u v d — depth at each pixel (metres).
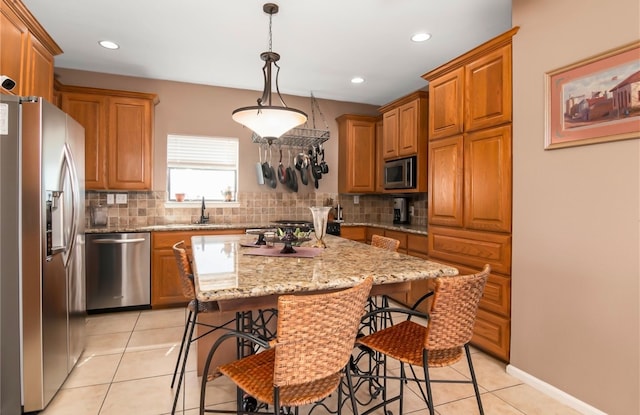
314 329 1.09
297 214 4.66
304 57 3.37
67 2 2.45
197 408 1.89
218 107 4.25
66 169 2.11
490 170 2.44
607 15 1.74
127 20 2.69
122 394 2.02
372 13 2.58
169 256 3.59
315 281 1.32
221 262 1.70
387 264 1.66
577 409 1.89
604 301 1.78
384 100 4.85
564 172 1.96
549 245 2.05
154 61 3.48
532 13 2.13
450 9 2.53
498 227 2.38
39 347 1.81
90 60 3.45
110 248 3.39
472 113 2.59
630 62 1.65
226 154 4.35
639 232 1.64
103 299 3.38
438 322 1.34
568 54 1.93
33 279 1.80
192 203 4.17
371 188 4.70
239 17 2.64
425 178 3.71
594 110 1.80
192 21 2.70
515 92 2.25
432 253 3.05
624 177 1.69
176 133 4.08
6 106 1.73
